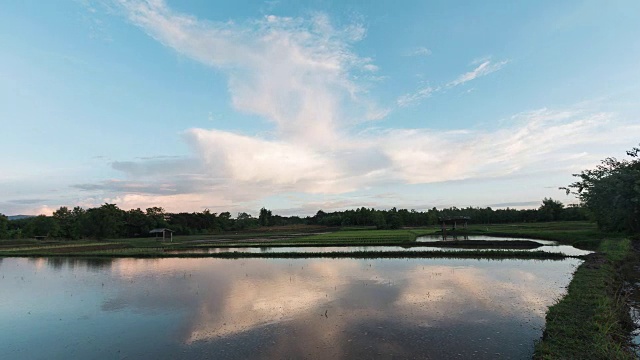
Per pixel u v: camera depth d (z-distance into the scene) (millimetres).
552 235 39938
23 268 27016
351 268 22609
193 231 106375
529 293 14828
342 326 11172
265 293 16016
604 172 34562
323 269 22578
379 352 9125
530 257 25828
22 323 12539
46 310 14203
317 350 9359
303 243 41062
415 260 25750
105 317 13031
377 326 11086
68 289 18250
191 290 17156
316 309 13133
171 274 22344
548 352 8180
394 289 16078
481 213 95062
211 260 29562
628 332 10078
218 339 10383
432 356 8820
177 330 11312
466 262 24094
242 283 18531
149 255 33938
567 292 14289
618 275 17266
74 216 90250
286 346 9688
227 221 127125
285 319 12031
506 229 56031
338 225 111438
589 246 31422
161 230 62094
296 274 20875
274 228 111438
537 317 11641
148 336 10883
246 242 48938
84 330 11617
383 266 23094
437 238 46969
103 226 80625
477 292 15133
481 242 36000
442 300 13953
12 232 82438
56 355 9688
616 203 30078
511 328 10648
